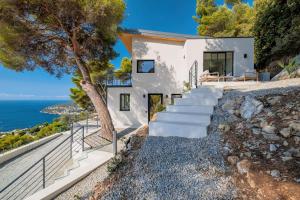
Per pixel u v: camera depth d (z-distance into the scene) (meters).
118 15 8.90
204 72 11.38
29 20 8.48
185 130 4.80
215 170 3.24
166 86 13.81
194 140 4.47
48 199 3.73
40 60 9.93
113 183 3.48
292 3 10.92
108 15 8.39
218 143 4.05
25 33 8.28
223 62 12.52
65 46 10.09
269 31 12.88
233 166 3.24
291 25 11.04
